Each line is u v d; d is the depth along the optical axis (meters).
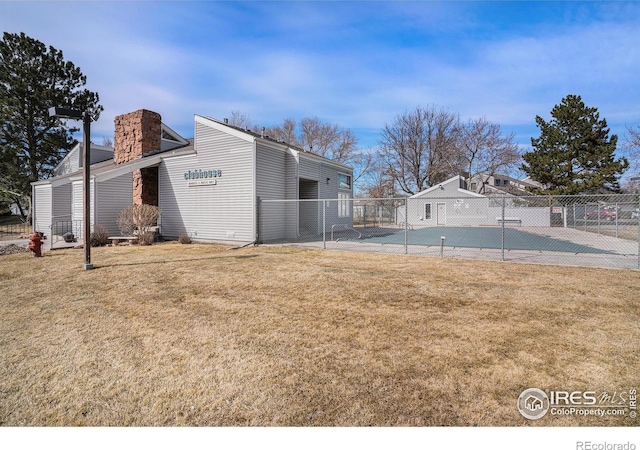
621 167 22.95
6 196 20.78
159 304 4.91
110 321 4.21
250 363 3.08
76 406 2.47
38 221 18.88
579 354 3.24
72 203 16.53
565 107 25.06
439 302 4.94
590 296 5.22
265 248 11.68
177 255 9.85
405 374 2.87
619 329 3.86
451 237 17.09
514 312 4.47
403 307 4.72
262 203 13.27
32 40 20.52
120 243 13.18
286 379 2.79
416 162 35.91
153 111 16.36
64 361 3.16
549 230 22.05
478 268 7.65
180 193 14.51
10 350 3.40
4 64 19.98
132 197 15.62
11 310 4.67
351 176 20.83
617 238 15.50
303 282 6.23
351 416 2.33
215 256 9.66
